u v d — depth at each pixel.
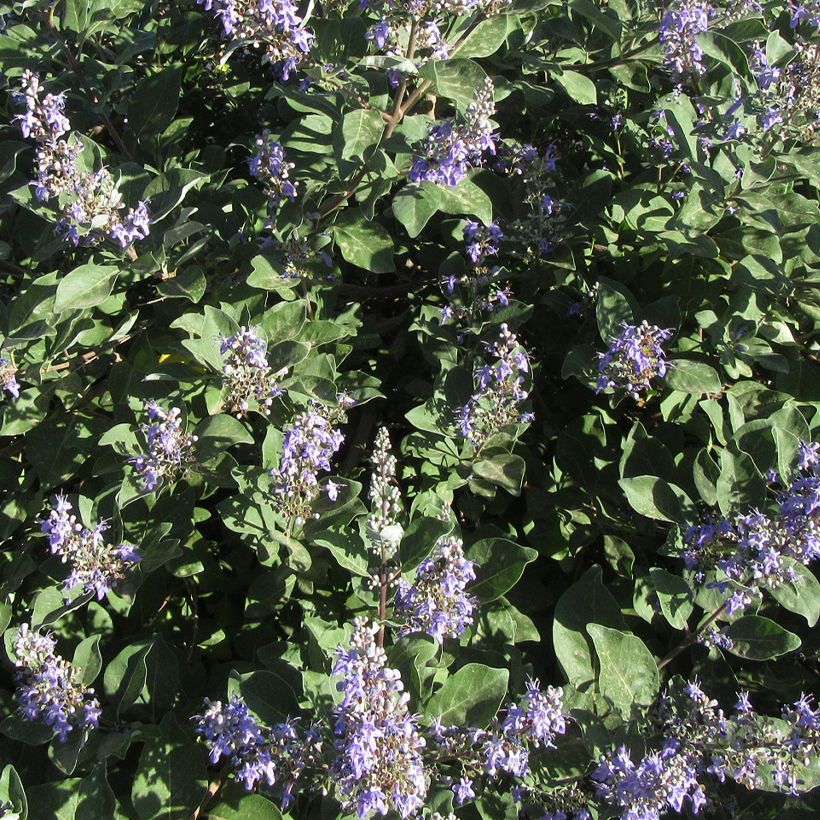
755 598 0.61
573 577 0.72
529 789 0.58
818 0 0.71
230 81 0.89
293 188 0.67
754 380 0.74
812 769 0.58
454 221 0.77
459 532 0.63
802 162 0.68
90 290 0.62
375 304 0.85
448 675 0.62
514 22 0.75
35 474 0.69
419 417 0.67
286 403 0.65
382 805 0.50
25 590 0.68
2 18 0.79
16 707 0.63
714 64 0.75
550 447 0.77
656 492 0.64
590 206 0.76
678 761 0.53
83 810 0.56
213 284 0.73
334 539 0.58
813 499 0.57
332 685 0.57
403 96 0.67
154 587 0.68
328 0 0.69
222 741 0.52
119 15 0.79
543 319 0.78
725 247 0.72
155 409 0.61
